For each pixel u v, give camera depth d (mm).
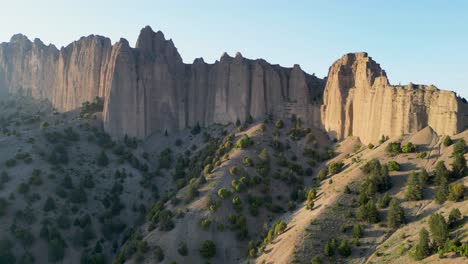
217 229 130500
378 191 121125
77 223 144750
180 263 123000
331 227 114312
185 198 142125
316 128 180000
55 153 165625
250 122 183500
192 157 176875
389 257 97938
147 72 198500
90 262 132000
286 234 119062
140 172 173375
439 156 124938
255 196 141000
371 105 154625
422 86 143875
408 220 108688
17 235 134250
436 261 88938
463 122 131375
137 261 125312
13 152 164750
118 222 150750
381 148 139500
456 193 106188
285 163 156625
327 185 135875
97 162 170625
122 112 190375
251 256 120438
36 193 149125
